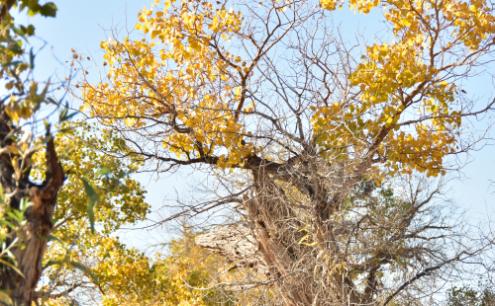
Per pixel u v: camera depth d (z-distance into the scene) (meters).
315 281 10.45
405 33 11.72
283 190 11.57
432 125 11.91
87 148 12.42
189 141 11.84
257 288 11.83
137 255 15.03
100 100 11.88
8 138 5.33
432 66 11.36
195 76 11.81
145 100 11.83
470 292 11.26
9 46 5.36
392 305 11.21
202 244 12.77
